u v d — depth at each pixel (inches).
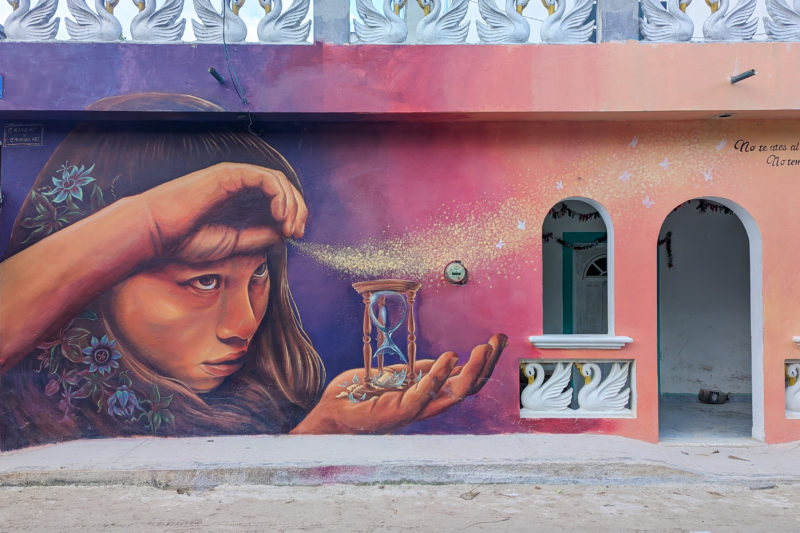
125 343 258.2
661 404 362.9
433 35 253.8
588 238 381.4
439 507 201.3
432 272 265.7
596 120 263.0
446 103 250.2
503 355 264.4
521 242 265.9
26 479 220.4
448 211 265.9
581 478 226.7
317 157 265.3
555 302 381.4
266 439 256.1
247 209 262.7
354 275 265.0
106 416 257.6
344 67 250.7
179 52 249.4
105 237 257.8
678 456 243.6
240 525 185.0
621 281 264.2
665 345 390.0
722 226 388.5
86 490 216.2
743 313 384.8
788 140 265.0
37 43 247.8
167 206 259.8
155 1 252.4
